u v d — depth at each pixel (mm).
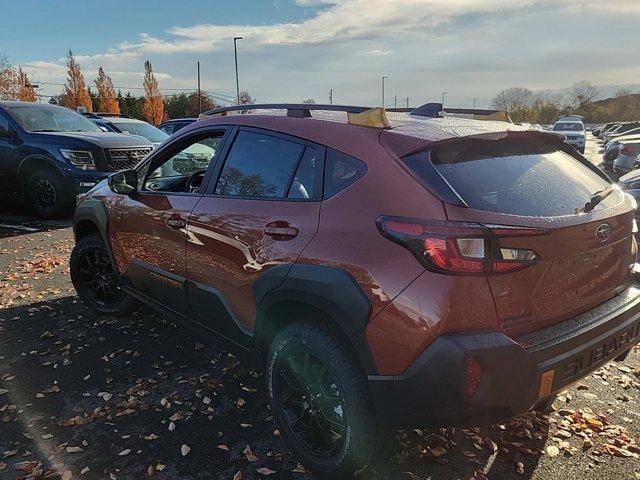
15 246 7027
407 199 2184
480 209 2135
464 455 2738
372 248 2215
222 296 3010
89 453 2748
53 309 4680
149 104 51969
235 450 2781
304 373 2568
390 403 2186
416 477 2572
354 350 2307
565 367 2211
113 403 3205
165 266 3475
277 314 2740
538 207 2287
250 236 2750
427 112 3104
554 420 3039
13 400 3230
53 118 9523
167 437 2883
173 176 3973
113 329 4258
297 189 2646
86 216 4301
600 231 2410
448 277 2041
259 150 2938
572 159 2887
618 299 2605
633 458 2715
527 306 2178
